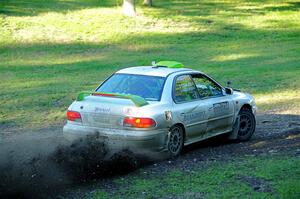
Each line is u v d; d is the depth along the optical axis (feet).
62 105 111.96
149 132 63.21
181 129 67.56
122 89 68.69
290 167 59.11
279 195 49.73
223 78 147.23
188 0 311.27
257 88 133.18
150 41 213.25
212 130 72.59
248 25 251.39
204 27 242.17
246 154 68.23
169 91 67.31
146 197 51.16
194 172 59.57
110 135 63.98
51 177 56.70
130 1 252.83
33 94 123.65
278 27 250.78
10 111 105.60
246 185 53.36
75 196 51.93
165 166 63.05
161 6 287.69
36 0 276.41
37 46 196.24
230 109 75.20
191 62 176.76
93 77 150.51
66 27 222.07
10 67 166.61
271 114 102.17
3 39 198.49
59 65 171.01
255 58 185.37
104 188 54.49
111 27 227.61
